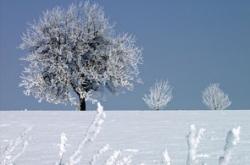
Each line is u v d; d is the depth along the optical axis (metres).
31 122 11.52
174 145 7.08
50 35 35.12
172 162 5.47
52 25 35.53
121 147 6.87
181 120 11.94
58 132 9.24
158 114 14.36
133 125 10.59
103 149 2.48
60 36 34.94
